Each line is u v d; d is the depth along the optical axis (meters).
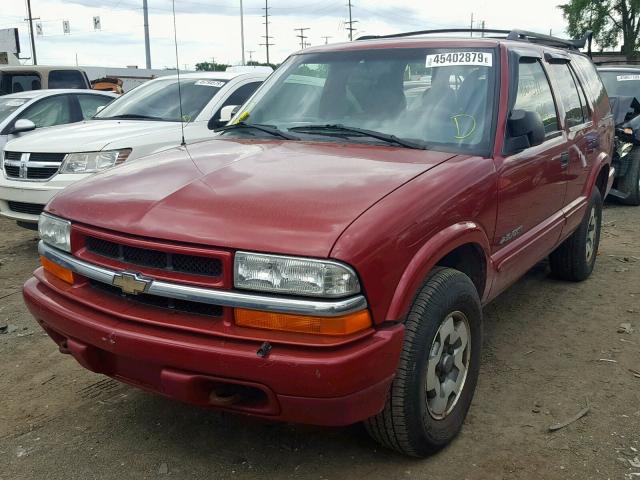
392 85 3.73
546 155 3.97
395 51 3.89
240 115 4.12
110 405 3.49
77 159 5.91
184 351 2.46
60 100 8.84
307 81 4.04
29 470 2.90
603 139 5.45
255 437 3.16
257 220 2.51
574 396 3.56
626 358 4.06
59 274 2.98
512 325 4.61
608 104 5.98
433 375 2.88
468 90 3.58
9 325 4.66
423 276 2.67
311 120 3.79
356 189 2.72
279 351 2.38
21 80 11.62
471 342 3.14
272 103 4.06
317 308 2.35
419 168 3.01
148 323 2.56
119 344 2.59
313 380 2.34
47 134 6.49
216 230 2.49
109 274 2.68
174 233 2.53
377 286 2.47
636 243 6.97
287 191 2.70
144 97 7.48
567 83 4.83
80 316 2.74
